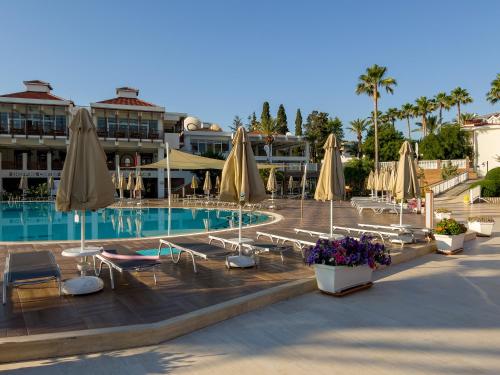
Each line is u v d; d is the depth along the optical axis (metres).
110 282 6.25
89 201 5.36
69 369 3.60
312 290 6.17
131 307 5.02
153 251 9.16
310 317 4.96
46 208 25.28
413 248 9.01
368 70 36.97
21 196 32.22
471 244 10.55
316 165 43.53
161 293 5.66
